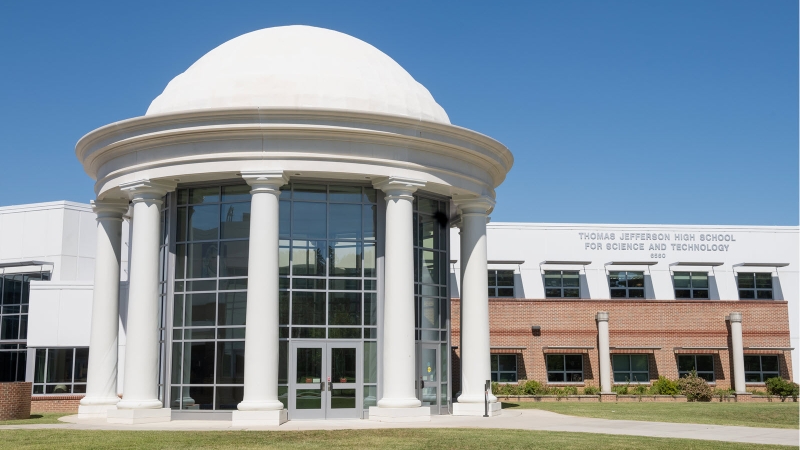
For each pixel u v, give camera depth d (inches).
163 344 1094.4
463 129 1097.4
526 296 2020.2
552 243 2050.9
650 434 876.0
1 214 1825.8
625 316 1930.4
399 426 961.5
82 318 1558.8
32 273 1756.9
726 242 2101.4
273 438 818.8
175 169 1041.5
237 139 1021.8
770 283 2100.1
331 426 959.0
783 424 1099.9
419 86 1216.2
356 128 1026.1
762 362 1959.9
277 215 1019.3
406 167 1064.8
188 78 1138.7
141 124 1048.2
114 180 1112.2
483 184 1189.1
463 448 745.6
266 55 1125.7
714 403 1626.5
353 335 1077.8
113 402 1181.1
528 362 1891.0
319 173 1036.5
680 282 2076.8
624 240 2076.8
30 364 1558.8
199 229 1099.3
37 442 786.2
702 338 1939.0
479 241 1189.1
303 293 1066.1
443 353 1195.3
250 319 989.8
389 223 1058.1
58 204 1784.0
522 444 772.0
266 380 979.9
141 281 1047.6
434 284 1183.6
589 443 781.3
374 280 1094.4
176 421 1040.2
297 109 1002.1
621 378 1929.1
